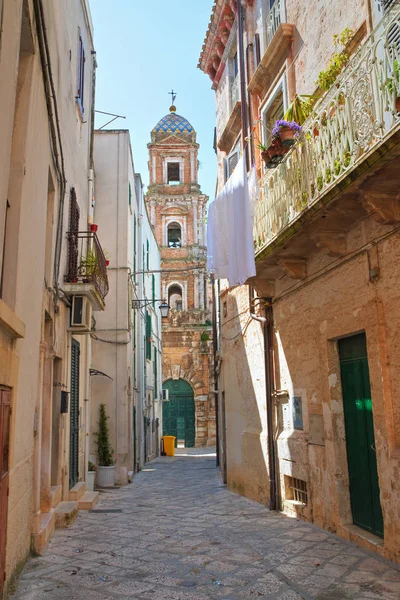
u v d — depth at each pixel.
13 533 5.26
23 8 5.12
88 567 6.17
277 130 7.96
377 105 5.59
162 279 39.34
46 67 6.36
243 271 8.72
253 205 9.30
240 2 12.77
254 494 11.25
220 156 15.27
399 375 6.15
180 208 40.19
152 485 15.09
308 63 9.45
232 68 14.50
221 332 15.80
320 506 8.11
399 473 5.97
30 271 6.02
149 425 25.39
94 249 12.32
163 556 6.65
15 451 5.33
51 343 8.44
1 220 4.12
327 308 7.98
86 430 12.74
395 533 6.04
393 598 4.96
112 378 16.42
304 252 8.49
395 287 6.25
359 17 7.69
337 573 5.75
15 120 5.46
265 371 10.49
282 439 9.70
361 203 6.36
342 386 7.84
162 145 41.03
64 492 9.77
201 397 37.53
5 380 4.64
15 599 5.04
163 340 38.38
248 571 5.94
